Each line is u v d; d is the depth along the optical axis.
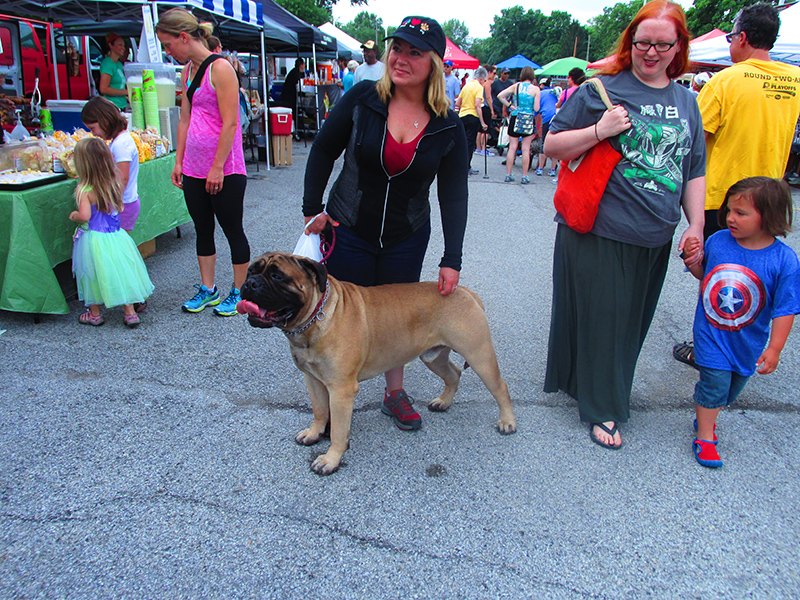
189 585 2.02
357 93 2.52
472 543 2.27
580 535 2.33
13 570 2.04
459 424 3.12
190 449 2.79
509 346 4.09
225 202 4.07
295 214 7.35
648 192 2.65
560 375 3.15
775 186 2.57
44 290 3.97
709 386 2.73
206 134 3.94
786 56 11.14
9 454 2.68
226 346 3.90
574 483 2.66
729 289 2.68
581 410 2.98
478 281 5.34
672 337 4.35
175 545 2.19
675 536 2.35
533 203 8.66
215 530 2.28
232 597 1.98
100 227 3.90
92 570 2.06
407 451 2.86
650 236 2.70
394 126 2.47
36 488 2.46
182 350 3.81
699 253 2.80
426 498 2.52
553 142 2.74
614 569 2.17
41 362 3.55
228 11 8.50
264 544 2.22
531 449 2.91
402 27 2.29
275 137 11.02
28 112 6.04
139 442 2.82
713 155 3.63
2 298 3.93
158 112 5.93
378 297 2.67
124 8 8.73
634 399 3.46
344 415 2.58
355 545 2.24
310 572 2.10
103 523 2.29
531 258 6.07
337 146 2.65
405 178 2.58
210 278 4.47
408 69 2.32
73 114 6.01
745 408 3.38
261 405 3.21
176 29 3.85
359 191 2.66
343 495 2.52
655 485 2.67
